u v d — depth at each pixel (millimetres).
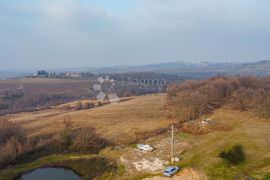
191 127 91500
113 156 73938
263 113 99688
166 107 117625
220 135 75500
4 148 75000
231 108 114938
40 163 73312
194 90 130500
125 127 93625
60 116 111875
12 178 65125
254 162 55188
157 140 83188
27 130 92938
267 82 142500
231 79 142750
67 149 80125
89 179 63781
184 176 51375
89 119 104750
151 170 64125
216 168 51312
